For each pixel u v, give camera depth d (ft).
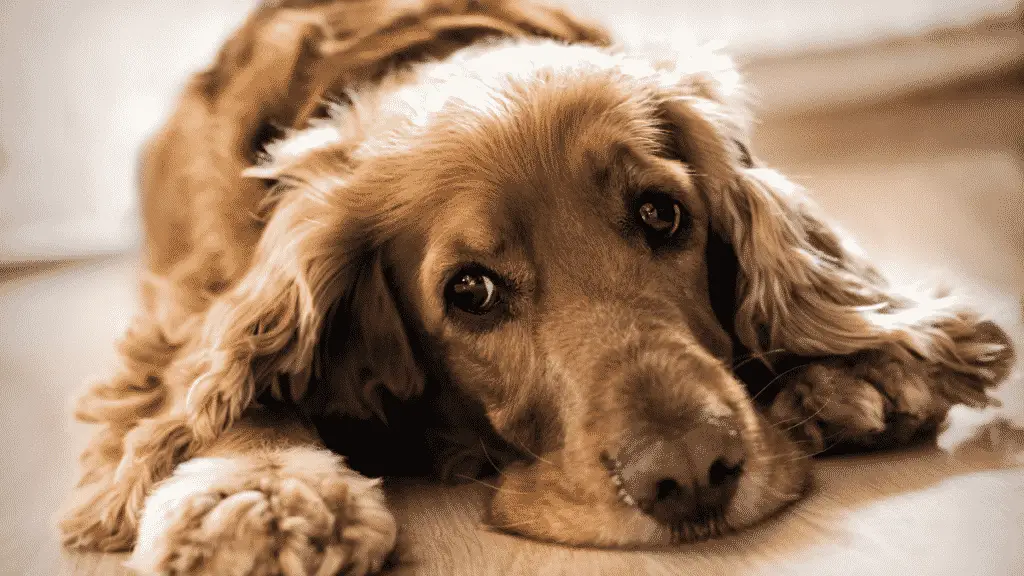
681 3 4.37
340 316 1.81
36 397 2.55
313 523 1.46
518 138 1.69
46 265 5.10
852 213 3.19
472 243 1.69
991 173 3.51
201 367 1.74
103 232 5.12
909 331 1.73
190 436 1.69
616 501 1.54
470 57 1.89
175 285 1.98
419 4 2.12
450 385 1.78
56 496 1.88
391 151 1.76
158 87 4.84
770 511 1.54
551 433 1.66
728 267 1.90
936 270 2.40
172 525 1.46
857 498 1.55
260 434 1.68
